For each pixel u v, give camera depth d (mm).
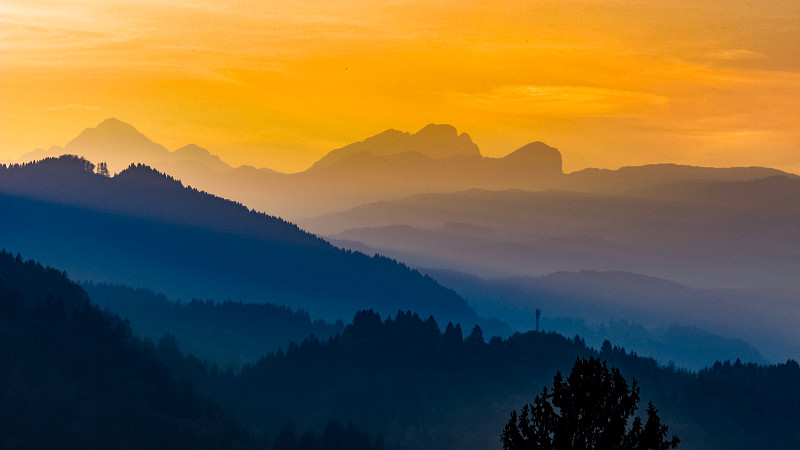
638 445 167500
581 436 167250
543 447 167750
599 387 168750
